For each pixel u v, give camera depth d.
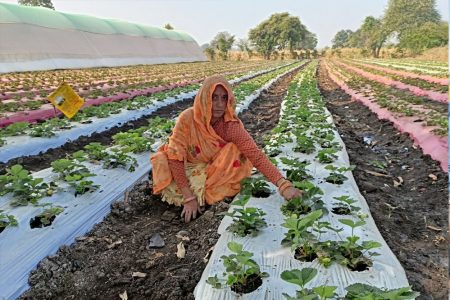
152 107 10.83
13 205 3.97
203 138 4.17
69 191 4.39
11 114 8.71
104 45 30.55
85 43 28.44
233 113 4.11
